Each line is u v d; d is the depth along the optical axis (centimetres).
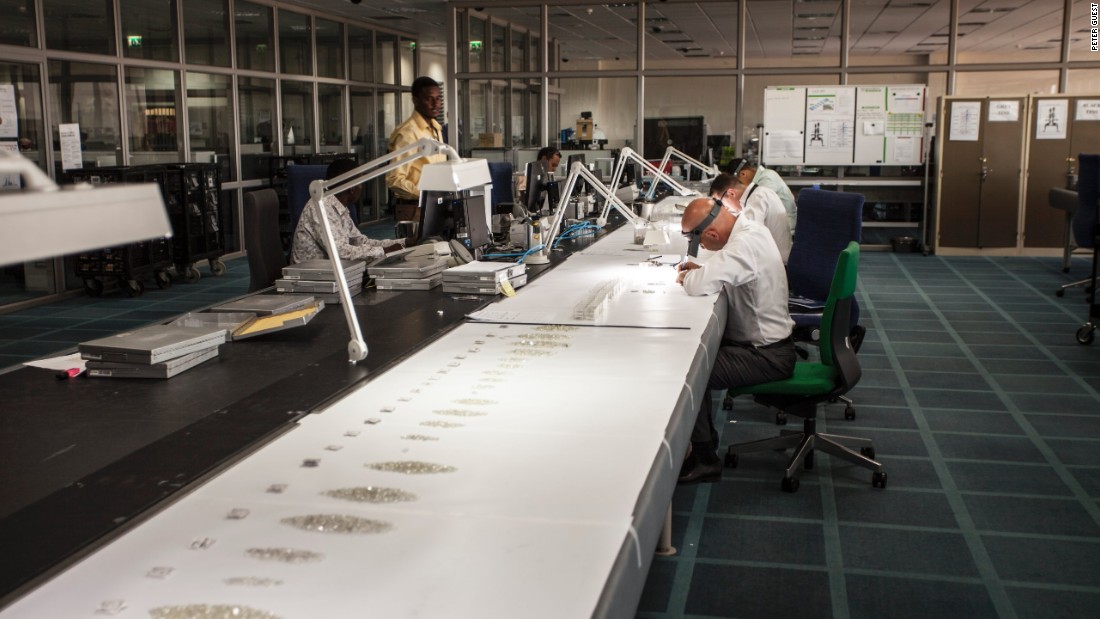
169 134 918
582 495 158
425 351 273
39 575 131
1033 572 276
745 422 433
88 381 242
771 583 271
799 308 440
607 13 1159
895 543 298
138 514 153
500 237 533
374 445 185
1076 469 363
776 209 514
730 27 1287
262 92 1085
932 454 383
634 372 244
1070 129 980
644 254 503
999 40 1510
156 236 110
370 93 1364
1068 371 517
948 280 848
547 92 1148
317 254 435
